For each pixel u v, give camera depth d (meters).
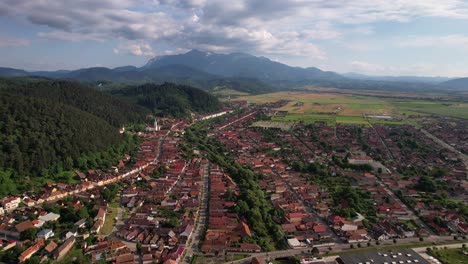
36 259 194.50
